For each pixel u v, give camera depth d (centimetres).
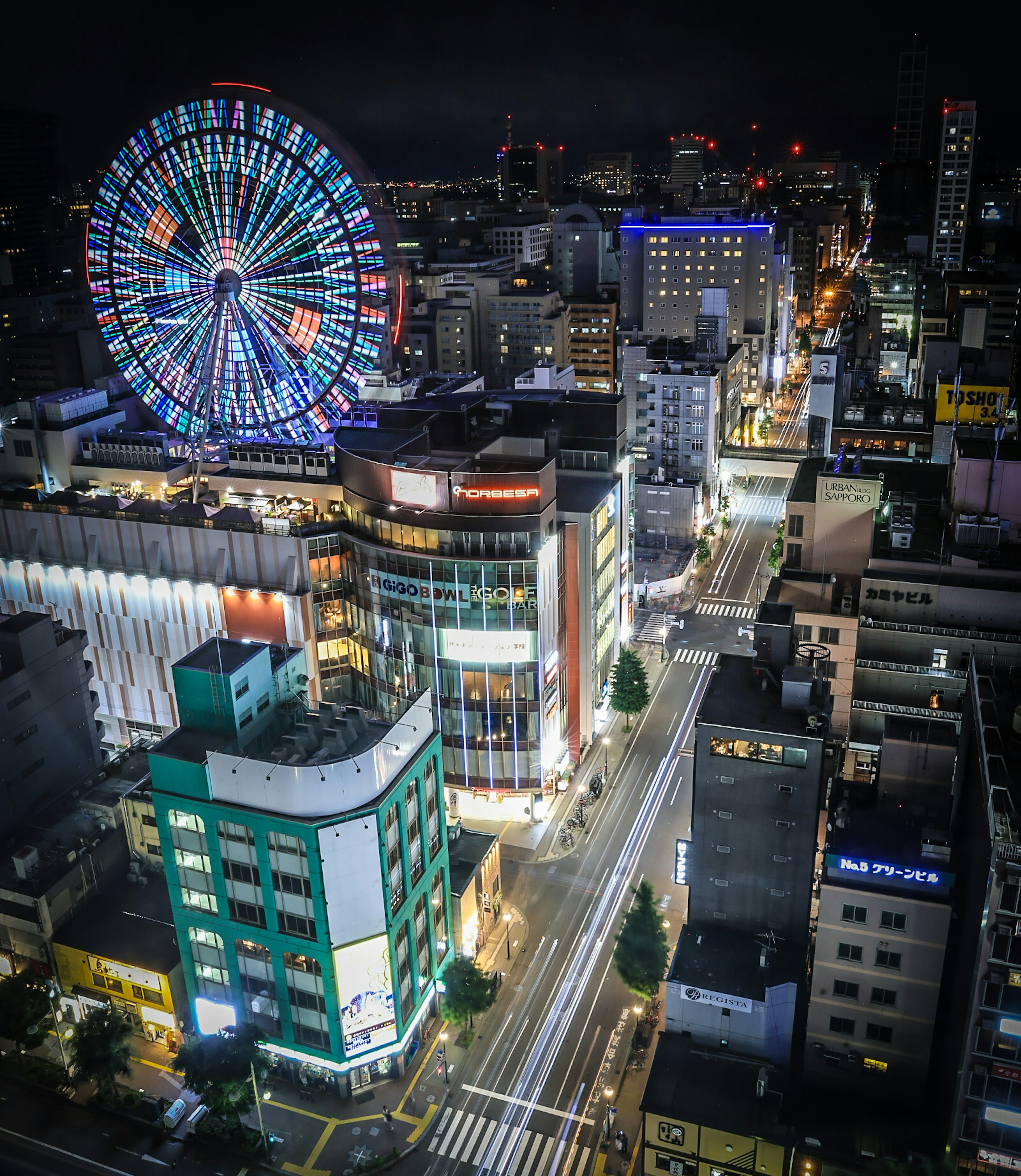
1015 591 10875
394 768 8400
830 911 7538
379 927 8300
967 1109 6694
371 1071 8806
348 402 16812
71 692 11312
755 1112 7388
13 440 15500
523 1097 8719
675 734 14450
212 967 8781
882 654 11406
